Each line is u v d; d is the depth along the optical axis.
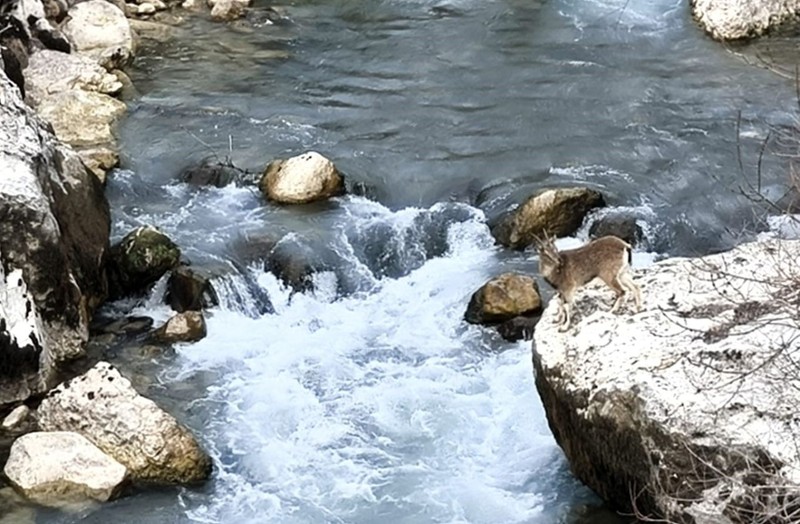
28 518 10.80
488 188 15.98
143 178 16.44
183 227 15.32
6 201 12.60
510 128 17.56
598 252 10.65
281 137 17.38
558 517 10.88
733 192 15.77
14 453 11.24
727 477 8.89
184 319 13.57
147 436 11.36
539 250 10.80
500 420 12.21
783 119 17.56
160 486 11.30
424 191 16.06
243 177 16.33
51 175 13.58
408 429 12.16
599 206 15.45
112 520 10.85
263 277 14.51
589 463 10.69
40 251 12.82
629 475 10.11
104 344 13.44
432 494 11.30
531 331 13.32
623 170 16.36
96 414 11.52
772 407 9.37
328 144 17.19
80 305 13.38
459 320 13.80
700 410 9.45
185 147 17.11
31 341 12.21
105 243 14.21
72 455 11.16
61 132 17.33
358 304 14.30
